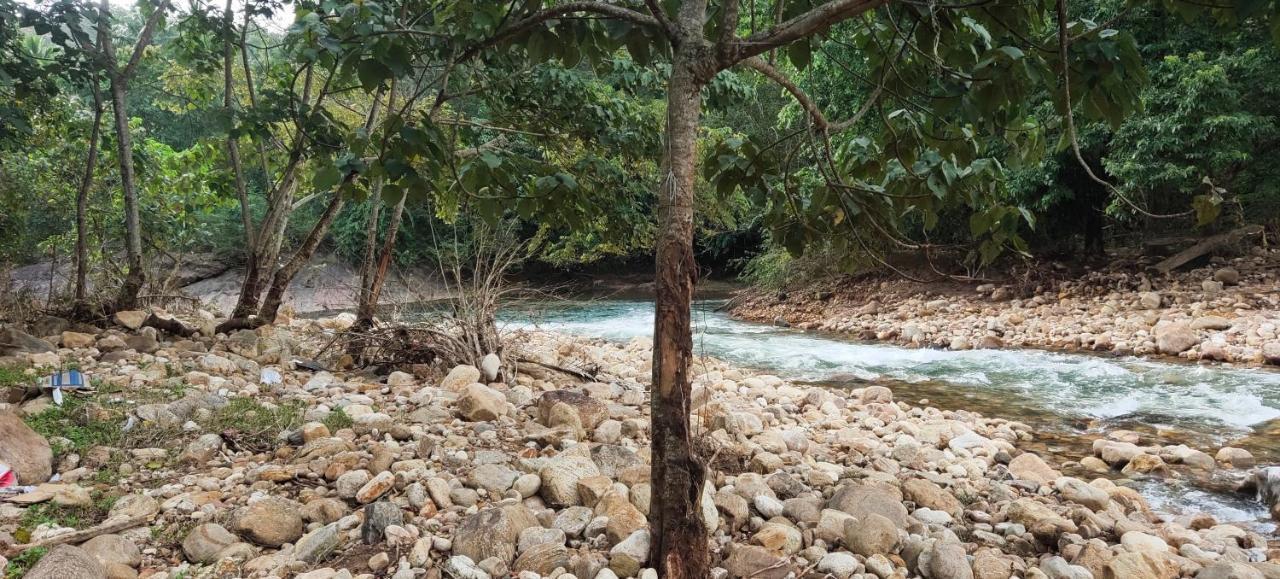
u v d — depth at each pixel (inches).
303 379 237.3
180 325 296.2
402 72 109.6
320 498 132.6
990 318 470.6
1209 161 448.5
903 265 641.6
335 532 119.0
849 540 127.9
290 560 112.7
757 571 115.8
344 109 367.9
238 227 770.2
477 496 138.8
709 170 124.9
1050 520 142.9
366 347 268.2
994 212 114.4
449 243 304.8
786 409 259.6
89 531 113.9
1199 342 368.8
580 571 110.9
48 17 251.6
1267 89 434.6
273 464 149.5
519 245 287.7
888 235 127.5
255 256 315.6
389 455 150.6
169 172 403.5
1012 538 140.1
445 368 250.7
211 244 743.1
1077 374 339.0
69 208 418.0
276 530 120.8
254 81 396.2
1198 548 137.6
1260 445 221.0
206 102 367.6
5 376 191.5
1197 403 275.7
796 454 183.6
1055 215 572.7
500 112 281.6
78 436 155.6
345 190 112.1
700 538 102.4
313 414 180.4
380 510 124.4
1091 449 223.8
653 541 104.3
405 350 261.6
